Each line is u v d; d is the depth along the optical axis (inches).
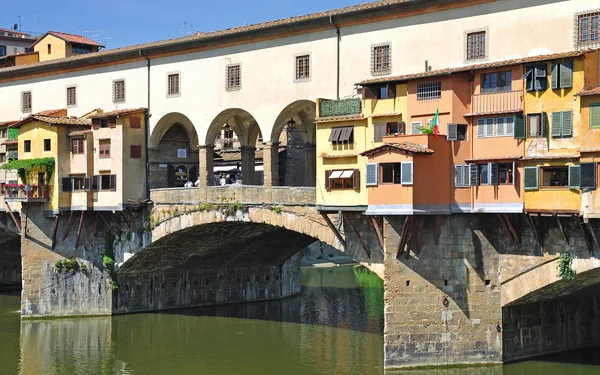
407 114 1470.2
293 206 1700.3
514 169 1369.3
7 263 2819.9
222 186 1836.9
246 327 2025.1
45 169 2074.3
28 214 2118.6
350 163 1545.3
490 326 1453.0
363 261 1566.2
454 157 1422.2
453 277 1450.5
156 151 2041.1
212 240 2057.1
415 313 1450.5
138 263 2117.4
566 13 1376.7
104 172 2020.2
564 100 1320.1
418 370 1444.4
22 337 1914.4
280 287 2479.1
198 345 1831.9
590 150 1280.8
